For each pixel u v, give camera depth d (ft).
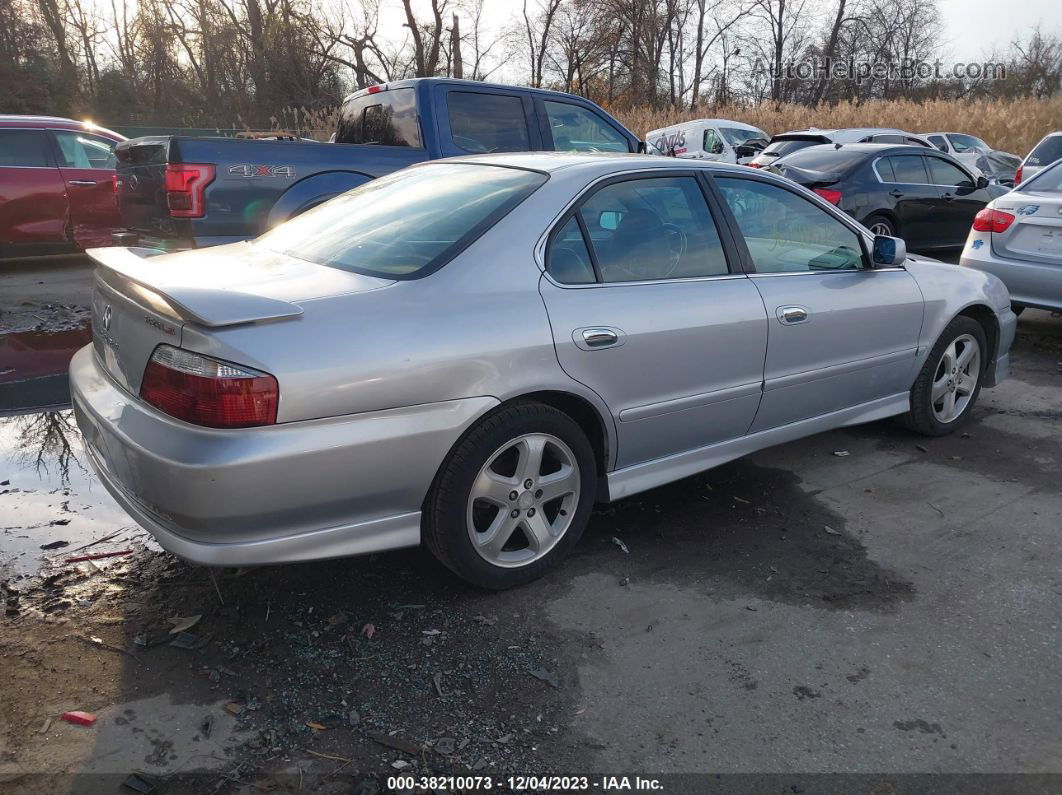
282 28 109.29
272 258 10.46
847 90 145.28
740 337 11.63
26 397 17.25
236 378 7.70
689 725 7.86
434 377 8.73
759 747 7.58
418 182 11.82
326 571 10.48
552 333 9.66
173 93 117.70
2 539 11.14
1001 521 12.21
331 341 8.21
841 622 9.57
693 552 11.21
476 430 9.30
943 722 7.94
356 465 8.38
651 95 128.67
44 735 7.53
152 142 19.86
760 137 62.49
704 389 11.43
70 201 31.65
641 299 10.62
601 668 8.68
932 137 54.60
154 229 21.36
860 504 12.77
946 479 13.75
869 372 13.91
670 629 9.40
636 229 11.03
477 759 7.39
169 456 7.82
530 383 9.48
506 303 9.45
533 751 7.50
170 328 8.08
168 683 8.29
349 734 7.65
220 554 8.04
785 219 12.96
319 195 20.61
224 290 8.28
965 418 16.10
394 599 9.90
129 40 124.57
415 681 8.41
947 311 14.89
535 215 10.09
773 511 12.51
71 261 36.19
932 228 33.58
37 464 13.83
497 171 11.23
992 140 77.66
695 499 12.91
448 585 10.23
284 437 7.92
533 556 10.28
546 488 10.14
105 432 8.80
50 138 31.50
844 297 13.15
